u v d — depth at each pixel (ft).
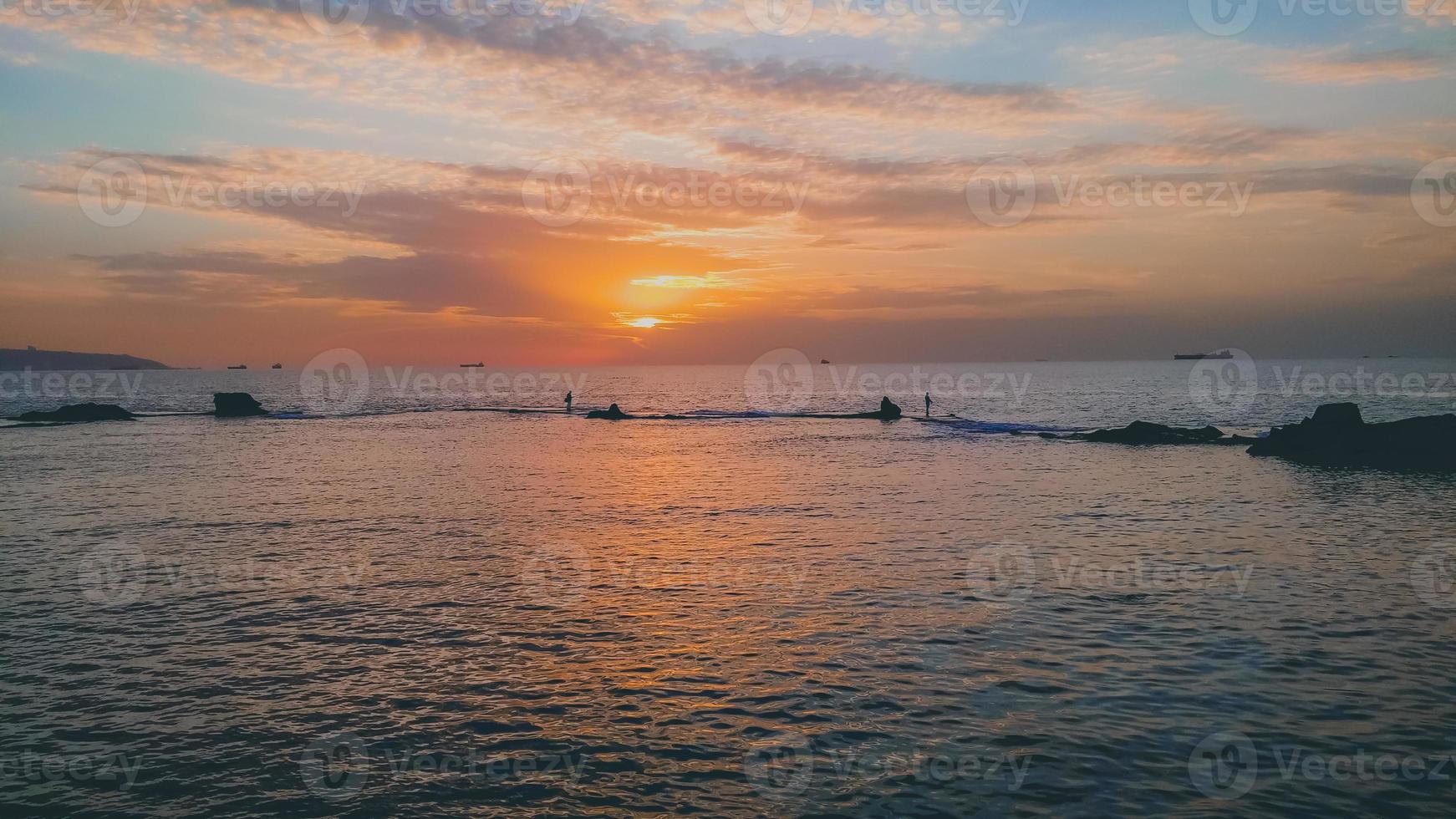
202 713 34.71
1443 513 77.15
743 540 67.87
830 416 248.73
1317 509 80.23
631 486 102.01
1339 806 26.21
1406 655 39.22
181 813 27.07
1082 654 39.93
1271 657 39.19
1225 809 26.13
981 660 39.40
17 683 37.96
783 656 40.52
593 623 46.09
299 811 27.17
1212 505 83.15
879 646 41.63
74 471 118.01
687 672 38.70
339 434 187.83
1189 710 33.42
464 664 40.06
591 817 26.55
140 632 45.29
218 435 181.88
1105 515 77.61
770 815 26.45
